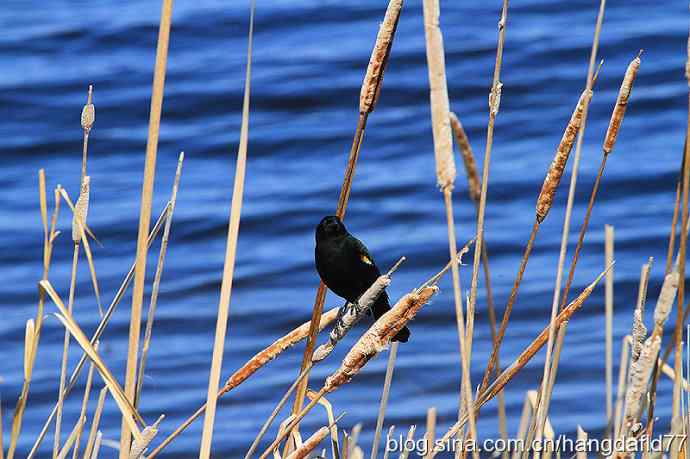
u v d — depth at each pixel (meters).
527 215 19.30
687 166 4.71
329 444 12.59
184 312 17.11
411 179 20.73
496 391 5.18
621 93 4.85
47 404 14.51
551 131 21.86
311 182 20.97
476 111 22.83
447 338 15.66
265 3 28.61
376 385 14.44
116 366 15.34
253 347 16.12
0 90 24.19
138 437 4.59
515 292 5.12
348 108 23.44
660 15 26.22
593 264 17.41
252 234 19.36
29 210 19.98
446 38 25.94
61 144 22.39
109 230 19.36
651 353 4.27
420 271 17.86
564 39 25.34
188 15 28.02
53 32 27.05
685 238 4.82
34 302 17.30
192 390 14.92
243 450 13.30
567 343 15.10
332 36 26.64
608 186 20.00
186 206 20.23
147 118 23.47
